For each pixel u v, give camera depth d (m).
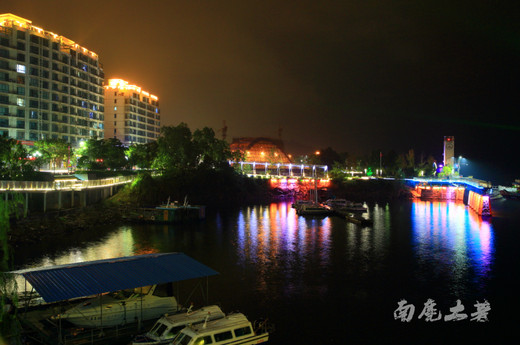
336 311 37.28
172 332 24.64
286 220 100.25
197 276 27.84
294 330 33.09
